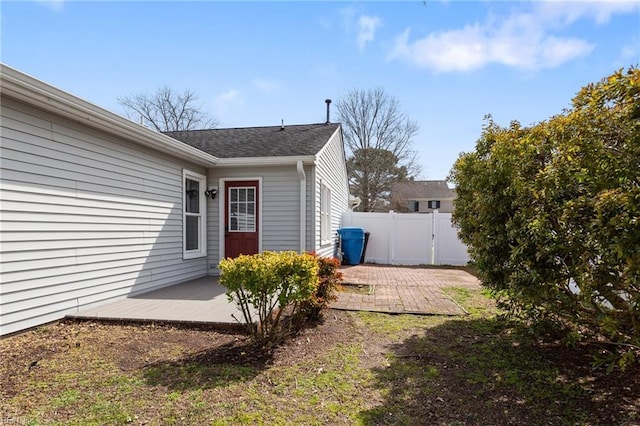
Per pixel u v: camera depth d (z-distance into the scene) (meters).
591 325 3.20
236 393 2.73
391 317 4.98
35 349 3.63
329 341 3.96
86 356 3.46
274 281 3.52
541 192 2.75
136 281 5.98
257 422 2.33
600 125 2.42
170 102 26.73
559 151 2.77
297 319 4.24
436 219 12.20
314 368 3.23
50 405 2.53
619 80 2.30
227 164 7.91
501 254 3.67
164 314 4.67
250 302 3.72
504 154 3.41
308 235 7.91
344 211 13.92
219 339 3.98
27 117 4.13
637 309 2.29
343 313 5.15
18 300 4.02
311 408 2.53
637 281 2.12
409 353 3.63
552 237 2.70
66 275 4.65
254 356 3.49
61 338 3.96
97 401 2.59
